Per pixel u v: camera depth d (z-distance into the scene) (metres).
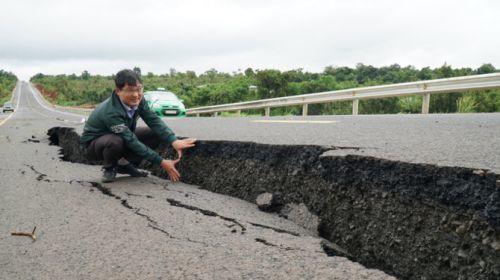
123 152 4.02
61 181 4.05
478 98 10.94
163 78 121.94
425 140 3.79
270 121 7.97
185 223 2.74
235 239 2.45
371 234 2.62
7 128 11.84
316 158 3.21
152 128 4.18
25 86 181.12
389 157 2.80
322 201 3.04
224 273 1.98
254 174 3.70
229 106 16.23
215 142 4.17
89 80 162.62
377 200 2.66
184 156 4.41
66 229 2.61
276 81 32.34
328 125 6.04
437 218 2.29
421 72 40.91
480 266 1.98
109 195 3.49
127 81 3.71
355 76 59.28
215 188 3.98
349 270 2.00
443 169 2.37
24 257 2.19
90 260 2.14
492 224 2.00
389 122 6.23
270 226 2.85
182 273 1.99
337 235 2.84
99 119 3.90
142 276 1.96
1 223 2.75
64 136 7.14
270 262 2.11
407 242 2.39
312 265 2.07
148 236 2.48
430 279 2.21
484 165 2.40
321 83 33.12
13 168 4.80
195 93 40.62
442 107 11.74
